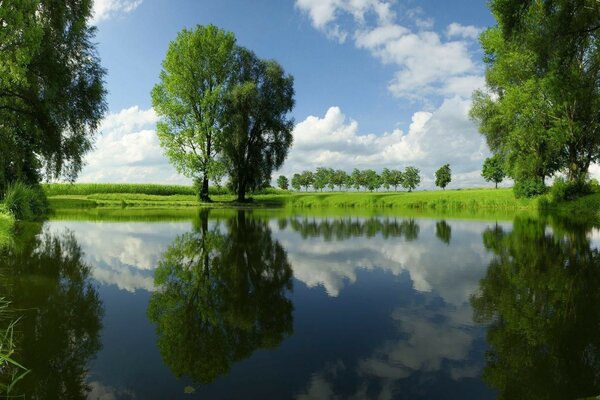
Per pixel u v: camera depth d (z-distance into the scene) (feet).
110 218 70.95
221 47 128.77
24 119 60.44
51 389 10.32
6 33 46.55
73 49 61.41
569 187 99.55
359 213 100.89
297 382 10.64
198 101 131.75
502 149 108.06
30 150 64.49
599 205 80.07
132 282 22.21
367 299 19.04
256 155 130.21
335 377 10.96
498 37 88.79
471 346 13.21
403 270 25.85
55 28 57.93
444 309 17.38
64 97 60.44
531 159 104.78
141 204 129.08
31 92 57.11
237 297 19.38
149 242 38.34
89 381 10.74
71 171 66.85
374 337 14.05
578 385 10.47
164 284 21.88
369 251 33.78
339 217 81.76
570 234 44.98
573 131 88.43
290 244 37.96
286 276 24.07
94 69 64.95
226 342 13.64
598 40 45.03
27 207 61.41
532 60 77.46
